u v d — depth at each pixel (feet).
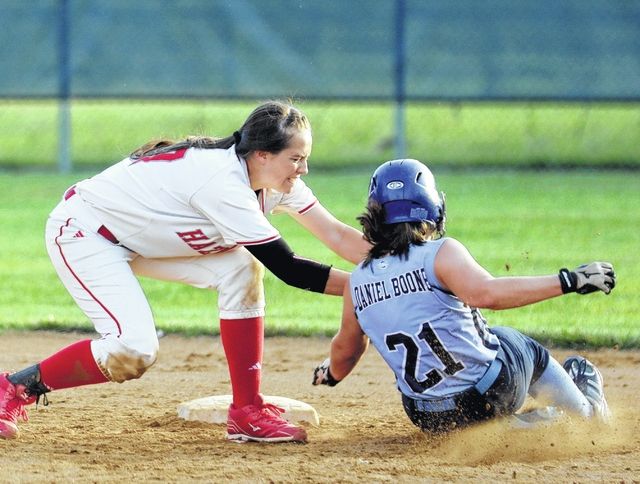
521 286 49.26
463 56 197.98
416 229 52.70
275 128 54.39
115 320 55.67
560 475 50.78
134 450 56.03
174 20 198.29
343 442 58.29
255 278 57.21
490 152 217.56
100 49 199.21
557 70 198.08
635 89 197.67
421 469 51.55
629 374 77.25
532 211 163.22
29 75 200.23
